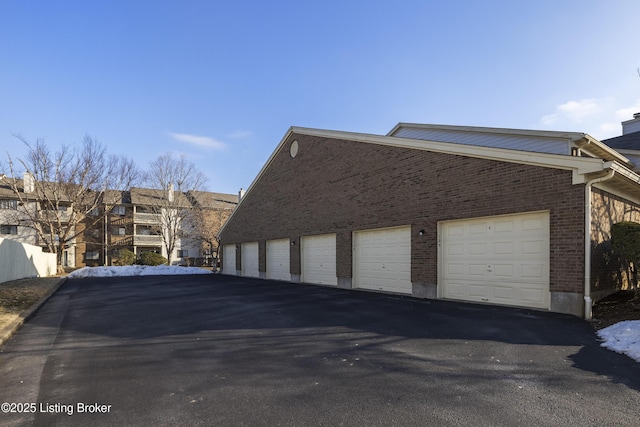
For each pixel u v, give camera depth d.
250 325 7.81
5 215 36.06
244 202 23.95
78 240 42.00
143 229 45.06
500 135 12.63
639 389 4.08
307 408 3.75
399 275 12.52
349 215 14.68
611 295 8.82
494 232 9.76
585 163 7.89
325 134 16.19
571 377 4.46
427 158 11.48
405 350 5.73
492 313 8.48
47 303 11.92
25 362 5.50
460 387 4.22
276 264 20.22
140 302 11.78
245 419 3.55
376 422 3.43
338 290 14.15
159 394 4.20
